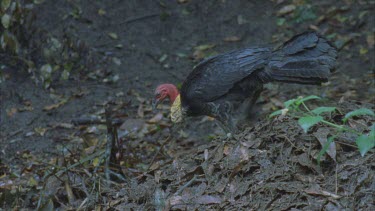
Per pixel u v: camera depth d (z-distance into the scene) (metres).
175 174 7.82
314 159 6.98
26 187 9.57
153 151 10.85
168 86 9.95
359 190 6.46
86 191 8.38
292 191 6.68
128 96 13.03
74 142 11.47
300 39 9.01
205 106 9.43
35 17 13.27
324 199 6.47
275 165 7.14
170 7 15.62
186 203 7.11
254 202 6.77
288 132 7.46
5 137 11.79
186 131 11.70
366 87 12.69
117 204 7.71
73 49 13.53
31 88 13.10
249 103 9.59
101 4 15.45
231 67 9.12
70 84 13.34
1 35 13.23
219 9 15.59
